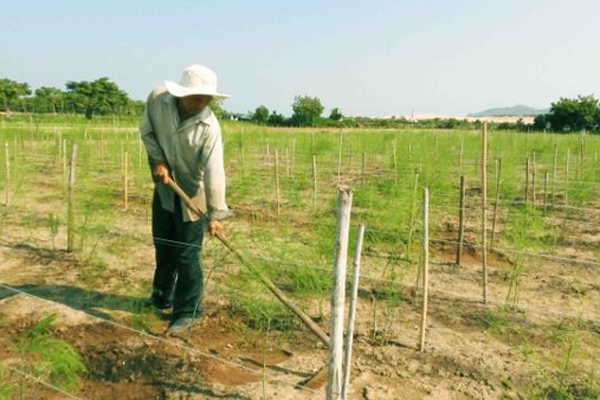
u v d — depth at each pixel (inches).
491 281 249.9
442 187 403.2
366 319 200.5
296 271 195.5
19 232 301.0
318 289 191.0
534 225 291.9
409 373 163.8
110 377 152.6
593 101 1567.4
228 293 207.0
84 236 266.5
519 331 193.6
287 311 195.5
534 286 245.1
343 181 514.3
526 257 280.7
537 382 160.6
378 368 165.5
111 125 1107.9
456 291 234.4
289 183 445.1
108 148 669.9
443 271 261.7
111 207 355.6
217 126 171.8
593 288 244.1
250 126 1234.6
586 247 312.8
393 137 867.4
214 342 177.0
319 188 464.4
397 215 263.1
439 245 302.7
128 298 211.0
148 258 263.1
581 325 201.9
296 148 784.9
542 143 861.2
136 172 492.1
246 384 153.1
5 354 160.4
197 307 187.2
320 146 746.8
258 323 187.9
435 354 175.6
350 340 119.1
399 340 184.5
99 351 165.6
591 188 458.9
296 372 161.2
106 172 542.9
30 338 167.3
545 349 182.1
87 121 1224.2
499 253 289.7
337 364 107.8
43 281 227.5
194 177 178.5
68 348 136.7
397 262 243.1
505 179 505.4
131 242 286.8
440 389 155.7
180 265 179.6
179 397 144.3
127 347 168.9
